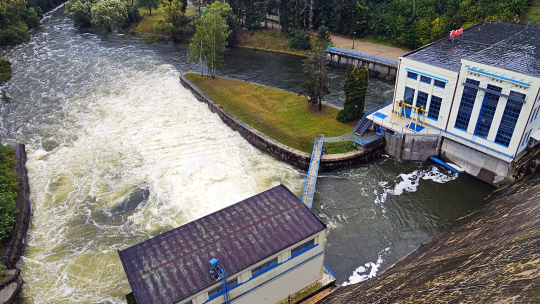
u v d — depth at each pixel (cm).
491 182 5112
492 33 6406
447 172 5425
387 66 8669
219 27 8094
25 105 7544
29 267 3972
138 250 2956
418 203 4847
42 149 6047
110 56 10294
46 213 4712
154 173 5378
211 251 2916
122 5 12550
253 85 7981
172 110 7269
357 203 4869
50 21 13612
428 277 3269
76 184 5209
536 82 4241
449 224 4500
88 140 6262
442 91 5234
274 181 5250
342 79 8900
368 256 4094
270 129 6178
